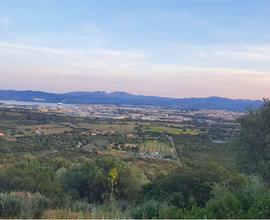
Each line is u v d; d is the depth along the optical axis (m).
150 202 9.97
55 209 10.34
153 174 25.20
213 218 7.57
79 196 16.86
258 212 7.71
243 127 17.83
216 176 12.80
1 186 14.05
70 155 59.56
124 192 17.80
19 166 16.80
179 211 8.00
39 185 14.45
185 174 13.12
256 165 16.58
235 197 8.39
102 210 10.79
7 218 9.25
